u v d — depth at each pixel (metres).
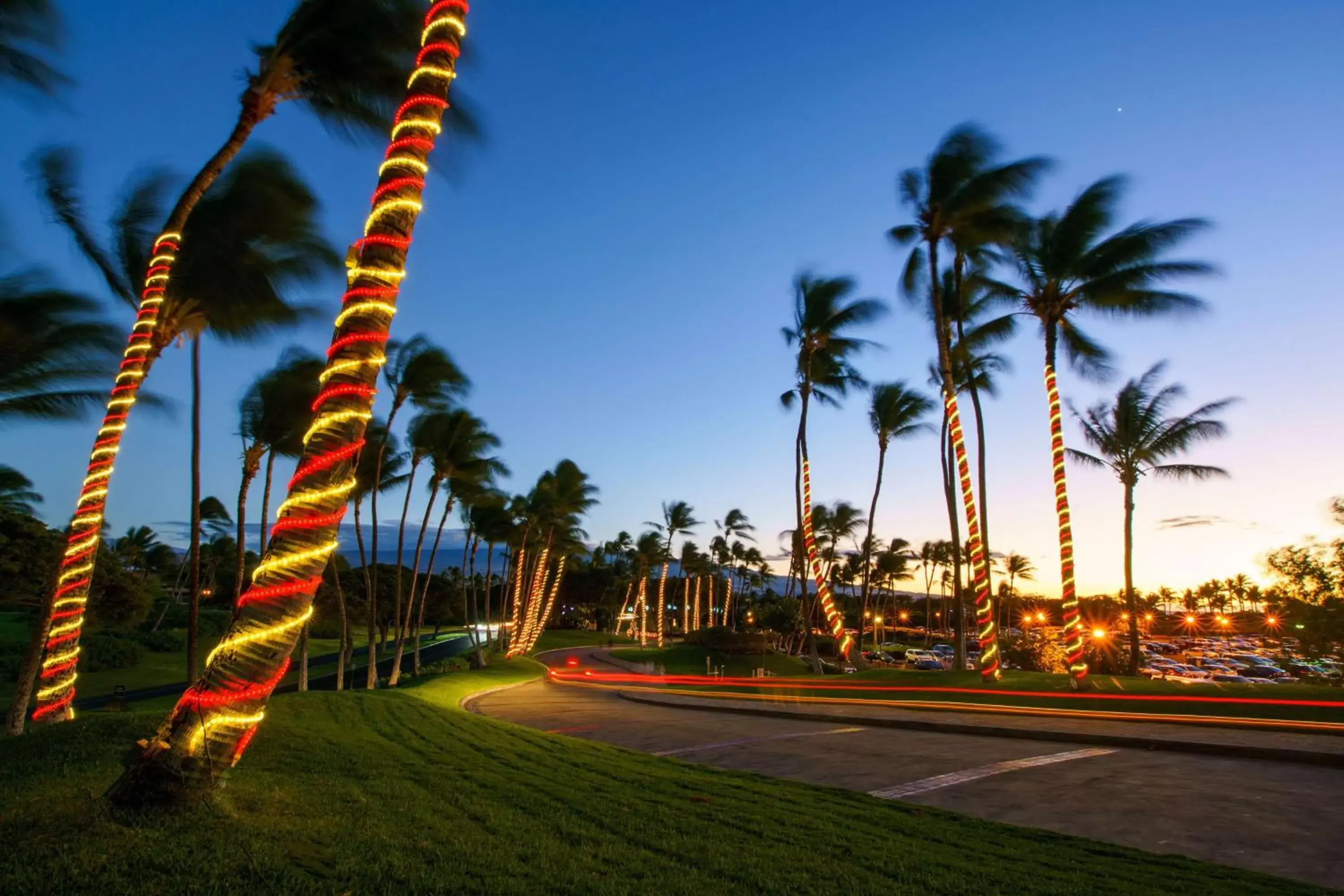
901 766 11.29
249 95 12.38
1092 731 14.08
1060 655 38.66
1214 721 14.73
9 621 62.78
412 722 14.07
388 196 6.77
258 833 5.31
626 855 5.68
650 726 17.55
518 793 7.83
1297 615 23.62
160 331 16.14
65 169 16.44
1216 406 28.45
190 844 4.93
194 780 5.59
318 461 6.24
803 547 37.09
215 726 5.73
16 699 14.06
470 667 47.41
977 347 26.58
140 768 5.58
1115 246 22.53
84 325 17.75
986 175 24.23
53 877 4.28
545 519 64.44
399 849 5.37
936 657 62.12
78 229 16.61
